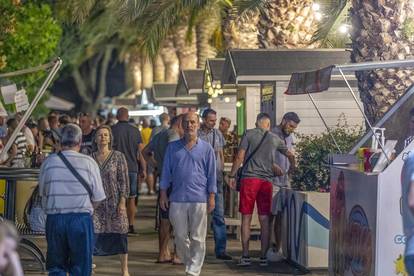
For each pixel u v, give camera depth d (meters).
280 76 23.89
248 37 32.41
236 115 31.06
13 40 39.97
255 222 23.53
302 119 24.53
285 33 26.91
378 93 19.00
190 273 17.53
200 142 17.61
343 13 26.50
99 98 94.88
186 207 17.48
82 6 32.69
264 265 20.08
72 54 65.12
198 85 35.12
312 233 18.77
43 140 32.28
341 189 15.35
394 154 14.53
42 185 15.16
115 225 17.95
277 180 21.00
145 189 44.88
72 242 15.05
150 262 21.03
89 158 15.26
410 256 13.33
